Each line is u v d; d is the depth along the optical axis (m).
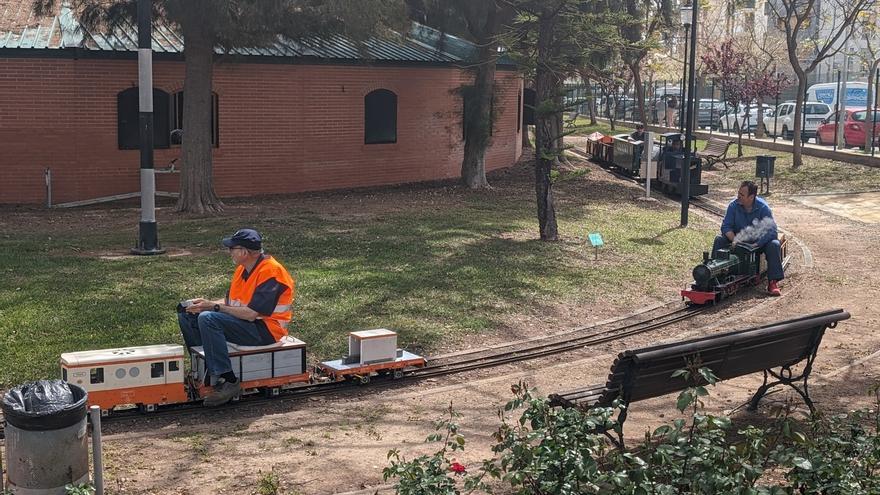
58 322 10.99
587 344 11.49
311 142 25.34
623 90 59.88
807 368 8.52
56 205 21.98
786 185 28.66
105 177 22.86
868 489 5.07
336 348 10.76
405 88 27.00
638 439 7.80
